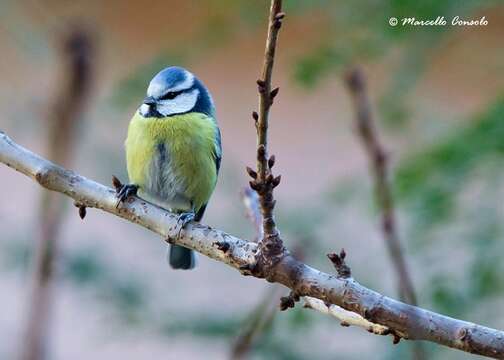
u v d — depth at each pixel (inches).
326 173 617.6
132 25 666.8
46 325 382.3
